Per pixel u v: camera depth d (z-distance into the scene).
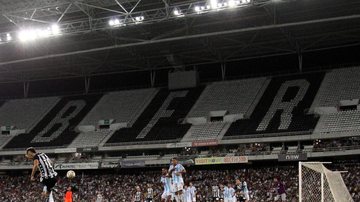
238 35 57.78
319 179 13.70
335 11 51.94
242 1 46.59
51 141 65.62
